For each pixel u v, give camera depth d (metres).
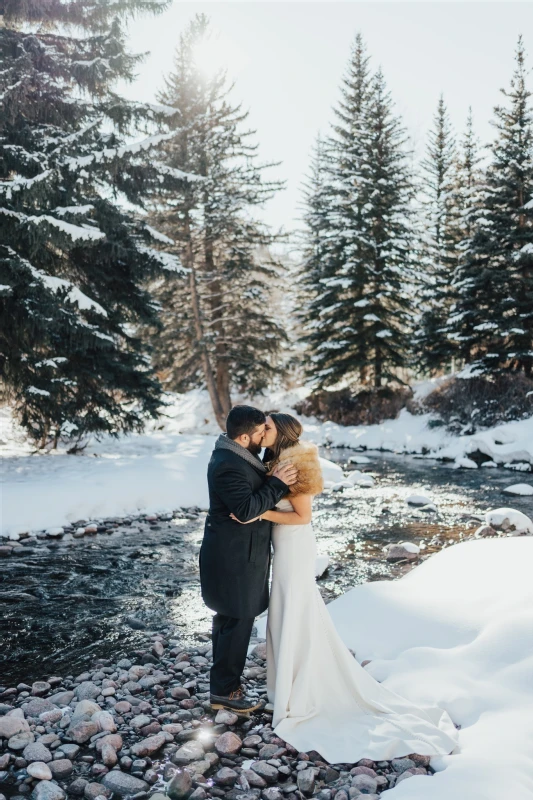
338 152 27.19
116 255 13.49
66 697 3.79
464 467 17.09
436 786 2.57
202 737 3.30
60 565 7.13
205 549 3.56
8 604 5.80
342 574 6.67
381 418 24.08
